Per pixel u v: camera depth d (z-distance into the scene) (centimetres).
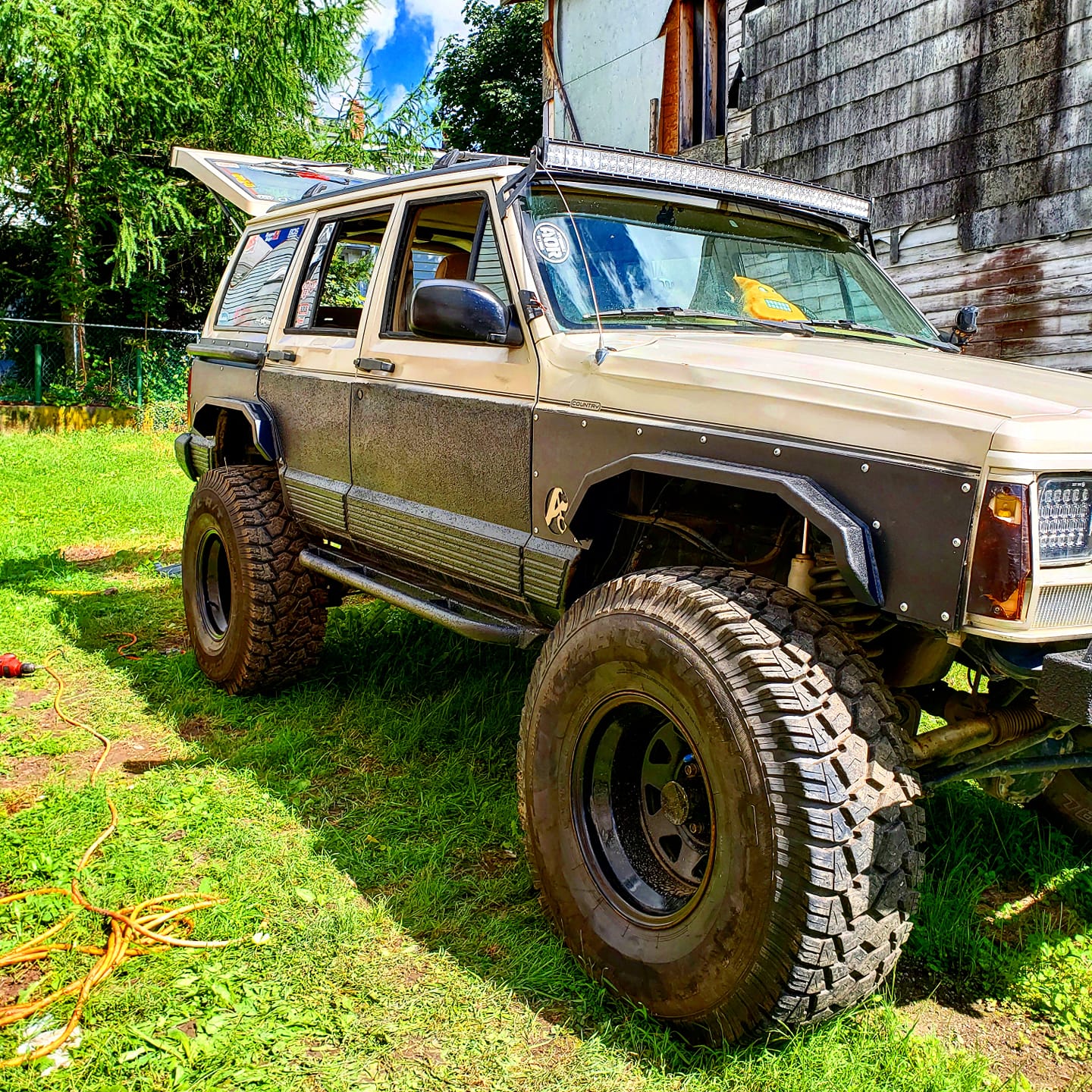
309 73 1861
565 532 280
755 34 1048
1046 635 191
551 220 307
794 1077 205
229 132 1748
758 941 201
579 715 249
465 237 364
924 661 264
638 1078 211
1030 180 780
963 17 819
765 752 203
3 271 1680
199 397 515
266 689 441
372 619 526
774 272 340
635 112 1324
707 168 330
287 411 426
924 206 872
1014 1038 231
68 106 1461
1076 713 180
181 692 446
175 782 352
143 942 253
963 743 241
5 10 1366
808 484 216
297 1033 222
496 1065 214
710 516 278
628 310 301
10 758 373
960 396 208
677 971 217
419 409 339
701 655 217
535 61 2661
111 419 1595
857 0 915
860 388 220
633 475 264
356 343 382
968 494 192
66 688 455
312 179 551
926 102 860
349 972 244
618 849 250
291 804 339
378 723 407
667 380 254
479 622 321
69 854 297
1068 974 254
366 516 370
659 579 239
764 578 241
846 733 207
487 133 2714
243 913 267
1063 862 311
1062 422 196
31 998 233
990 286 823
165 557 738
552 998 237
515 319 300
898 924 207
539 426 288
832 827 198
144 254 1673
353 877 291
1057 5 746
